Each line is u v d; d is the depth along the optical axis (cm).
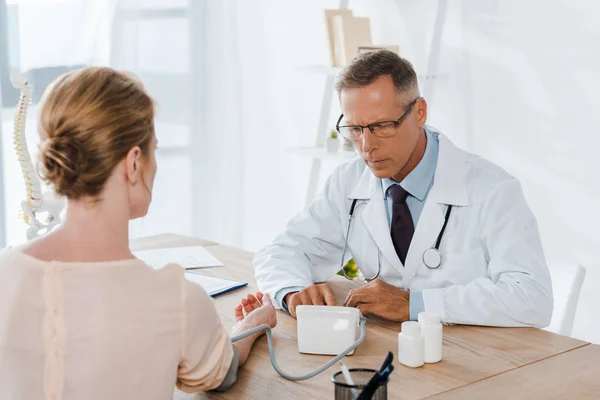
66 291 102
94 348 101
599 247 268
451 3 299
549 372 133
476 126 298
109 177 103
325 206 199
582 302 274
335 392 112
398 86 167
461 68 300
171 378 107
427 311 158
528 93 281
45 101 102
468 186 181
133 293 104
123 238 108
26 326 102
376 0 327
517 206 177
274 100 382
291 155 377
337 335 141
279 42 375
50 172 101
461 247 180
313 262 198
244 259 214
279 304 171
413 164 182
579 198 271
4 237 324
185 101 381
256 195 399
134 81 107
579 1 263
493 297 159
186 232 392
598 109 263
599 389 125
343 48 301
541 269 167
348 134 174
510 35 284
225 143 396
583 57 265
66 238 105
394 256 184
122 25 352
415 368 135
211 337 113
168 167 382
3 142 321
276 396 124
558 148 275
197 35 379
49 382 102
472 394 123
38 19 328
